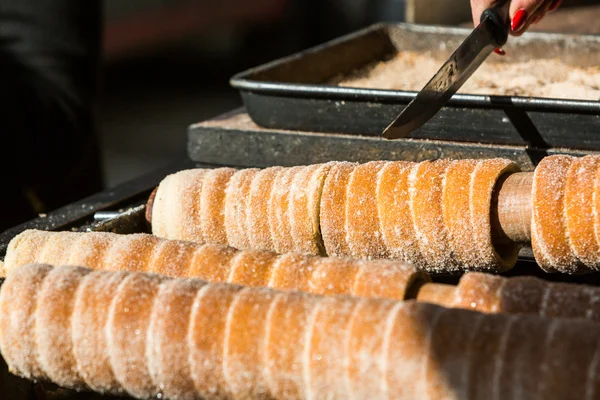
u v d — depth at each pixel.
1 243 1.06
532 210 0.96
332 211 1.01
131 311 0.89
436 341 0.84
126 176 2.88
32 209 1.49
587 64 1.30
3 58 1.43
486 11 1.11
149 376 0.89
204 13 3.84
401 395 0.84
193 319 0.88
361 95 1.12
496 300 0.89
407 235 0.99
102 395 0.97
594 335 0.82
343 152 1.14
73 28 1.46
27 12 1.44
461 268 1.00
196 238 1.05
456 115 1.10
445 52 1.37
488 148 1.10
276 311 0.87
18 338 0.91
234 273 0.94
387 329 0.85
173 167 1.22
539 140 1.08
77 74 1.47
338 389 0.85
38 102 1.44
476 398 0.83
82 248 0.98
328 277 0.92
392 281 0.91
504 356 0.83
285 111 1.16
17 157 1.44
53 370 0.91
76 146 1.49
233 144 1.19
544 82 1.24
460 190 0.98
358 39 1.35
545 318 0.84
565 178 0.96
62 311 0.90
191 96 3.71
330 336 0.86
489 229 0.98
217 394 0.88
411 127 1.06
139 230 1.09
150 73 3.99
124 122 3.43
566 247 0.96
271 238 1.03
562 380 0.82
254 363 0.87
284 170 1.04
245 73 1.20
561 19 1.63
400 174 1.00
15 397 0.93
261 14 3.91
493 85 1.24
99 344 0.90
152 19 3.78
